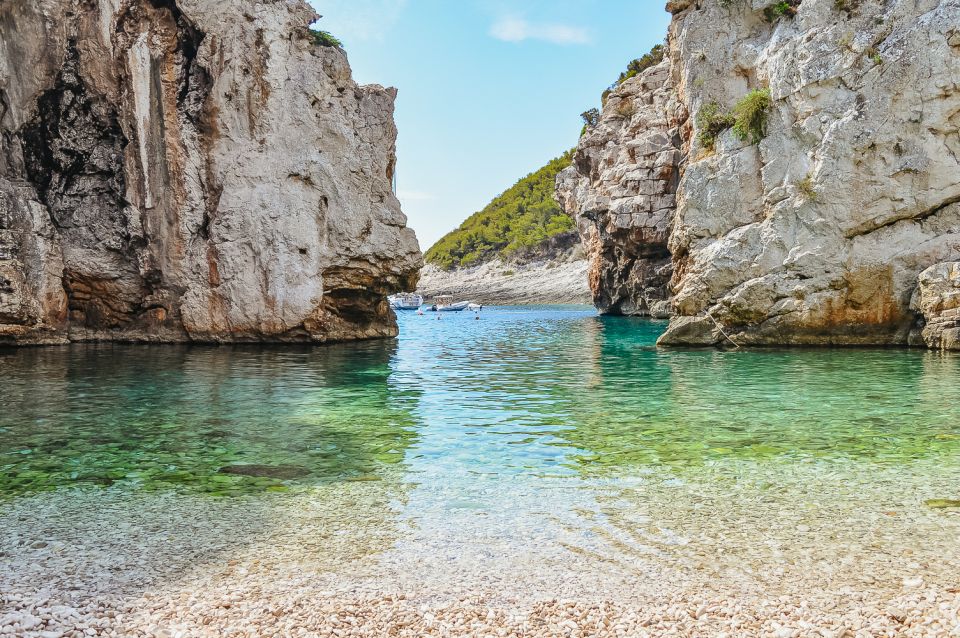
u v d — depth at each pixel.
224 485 8.29
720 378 16.86
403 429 11.37
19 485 8.31
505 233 135.50
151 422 11.95
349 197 27.39
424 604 5.26
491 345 27.92
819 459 9.26
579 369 19.31
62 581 5.64
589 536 6.59
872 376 16.53
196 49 25.67
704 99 27.09
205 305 26.09
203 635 4.80
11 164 25.14
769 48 25.30
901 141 22.08
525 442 10.40
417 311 71.69
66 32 25.03
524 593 5.44
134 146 25.70
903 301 22.33
